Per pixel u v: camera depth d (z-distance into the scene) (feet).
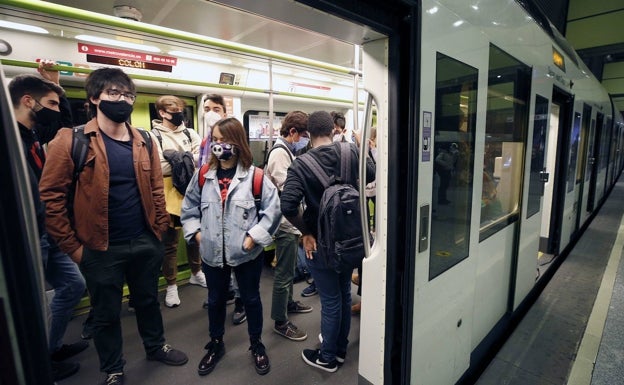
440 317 5.20
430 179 4.53
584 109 15.42
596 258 14.44
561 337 8.47
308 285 10.86
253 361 7.04
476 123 5.49
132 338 7.91
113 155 5.61
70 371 6.66
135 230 5.94
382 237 4.63
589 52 21.86
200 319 8.76
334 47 12.48
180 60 9.75
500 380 6.90
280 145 8.03
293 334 7.81
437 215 4.84
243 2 3.03
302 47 12.47
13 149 1.87
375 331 4.91
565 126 12.85
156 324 6.87
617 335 8.53
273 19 3.53
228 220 6.09
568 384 6.80
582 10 21.67
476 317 6.81
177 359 6.91
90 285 5.63
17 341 1.94
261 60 9.21
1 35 7.21
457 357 5.95
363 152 4.54
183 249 11.27
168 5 8.65
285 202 5.70
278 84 12.09
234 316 8.57
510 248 8.14
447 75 4.64
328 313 6.40
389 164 4.33
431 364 5.13
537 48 8.13
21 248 1.90
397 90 4.09
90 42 8.29
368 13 3.59
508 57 6.64
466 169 5.47
